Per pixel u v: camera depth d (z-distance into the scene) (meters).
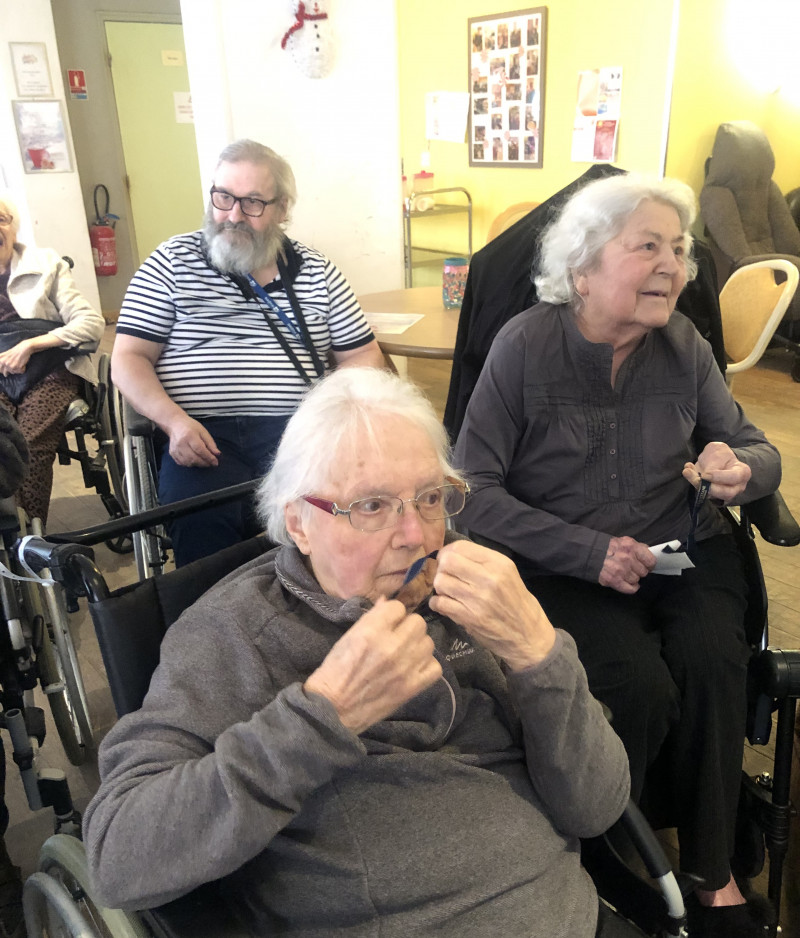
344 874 0.90
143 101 6.56
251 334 2.21
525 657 0.93
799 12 3.97
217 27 2.84
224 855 0.78
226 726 0.90
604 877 1.18
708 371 1.66
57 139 5.54
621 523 1.58
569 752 0.97
